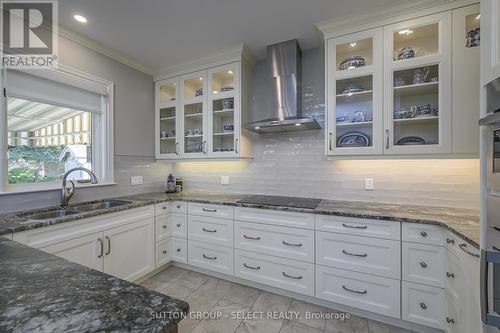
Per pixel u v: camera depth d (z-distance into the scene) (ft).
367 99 6.68
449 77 5.37
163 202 8.17
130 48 7.88
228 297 6.68
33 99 6.25
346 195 7.47
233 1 5.63
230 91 8.27
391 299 5.35
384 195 6.97
